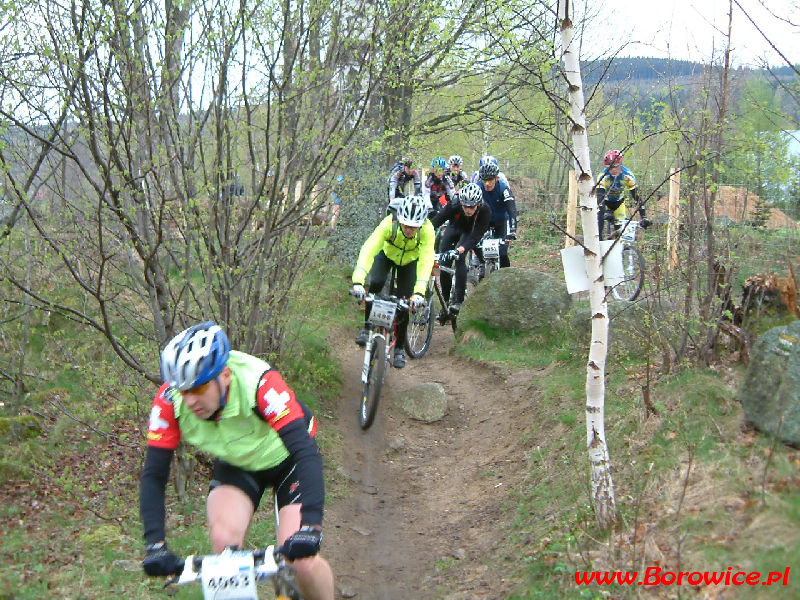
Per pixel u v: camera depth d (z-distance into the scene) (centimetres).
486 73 871
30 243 621
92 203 536
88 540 472
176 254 617
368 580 478
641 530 419
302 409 353
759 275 593
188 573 274
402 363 765
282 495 333
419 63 788
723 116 555
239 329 612
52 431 625
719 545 379
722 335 604
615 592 380
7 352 679
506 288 941
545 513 504
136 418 586
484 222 956
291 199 639
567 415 638
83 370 591
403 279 765
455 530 538
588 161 452
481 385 836
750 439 457
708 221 573
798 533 361
